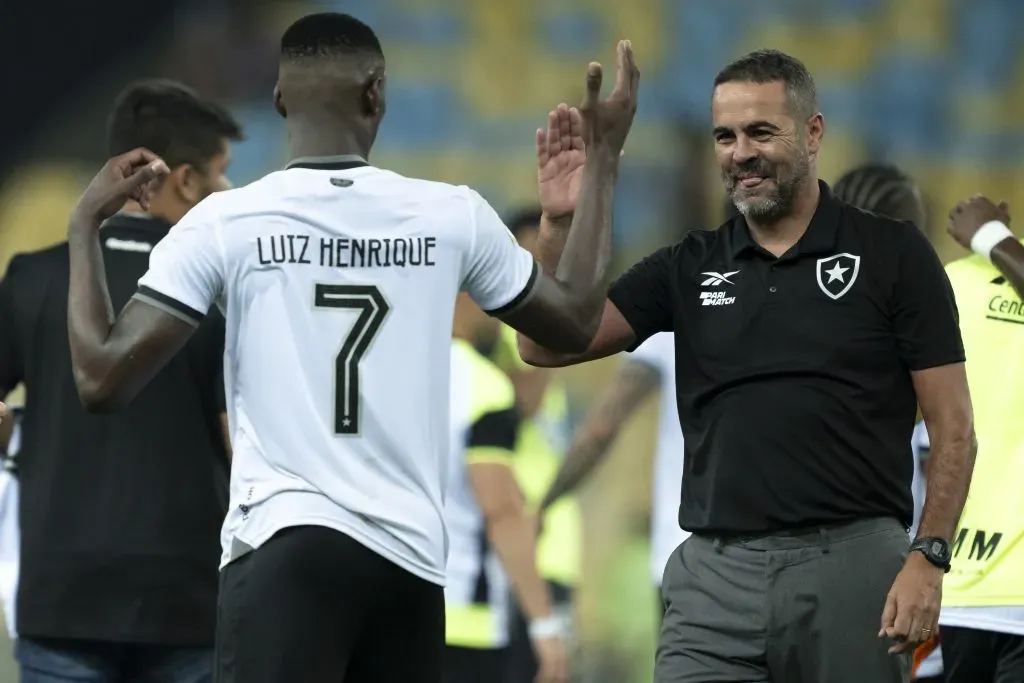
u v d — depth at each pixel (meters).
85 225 12.69
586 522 40.94
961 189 56.28
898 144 56.53
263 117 51.56
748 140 14.80
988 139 56.62
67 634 16.39
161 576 16.42
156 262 12.34
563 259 13.09
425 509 12.42
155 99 17.77
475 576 20.89
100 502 16.42
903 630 13.98
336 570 12.13
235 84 51.31
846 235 14.95
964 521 17.12
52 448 16.53
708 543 14.98
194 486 16.55
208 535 16.62
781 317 14.81
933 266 14.76
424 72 56.62
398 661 12.57
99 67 48.78
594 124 13.19
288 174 12.55
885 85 57.03
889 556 14.52
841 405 14.57
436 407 12.55
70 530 16.42
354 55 12.74
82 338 12.16
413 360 12.41
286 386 12.26
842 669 14.45
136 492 16.42
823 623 14.47
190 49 50.34
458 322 20.97
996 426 17.11
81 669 16.61
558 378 27.28
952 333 14.63
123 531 16.38
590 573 39.97
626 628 37.94
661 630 15.48
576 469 21.73
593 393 45.81
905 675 14.62
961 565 17.05
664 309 15.61
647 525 41.06
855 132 56.62
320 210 12.42
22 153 48.47
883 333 14.69
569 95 56.22
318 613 12.12
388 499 12.27
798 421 14.58
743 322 14.91
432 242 12.51
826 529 14.57
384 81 12.96
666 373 21.16
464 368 20.84
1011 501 16.89
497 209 54.91
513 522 20.62
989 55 57.34
